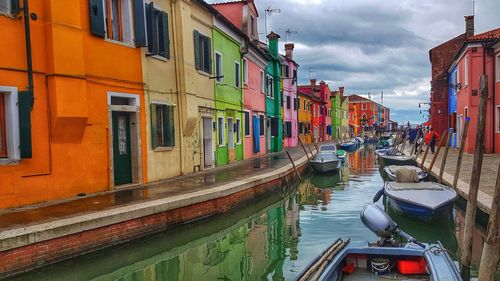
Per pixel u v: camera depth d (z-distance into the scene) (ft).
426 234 33.58
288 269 24.97
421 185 38.42
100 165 33.58
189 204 30.83
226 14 79.82
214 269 25.29
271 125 95.30
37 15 28.86
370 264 20.81
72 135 30.89
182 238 30.32
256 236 32.71
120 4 36.86
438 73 113.39
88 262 23.47
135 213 26.27
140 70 38.29
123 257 25.54
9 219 23.45
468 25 103.60
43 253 21.33
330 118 193.47
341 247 21.58
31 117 28.35
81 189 31.86
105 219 24.36
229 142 63.82
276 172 49.49
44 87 29.25
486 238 15.65
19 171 27.58
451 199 33.65
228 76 62.39
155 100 40.65
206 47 53.21
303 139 135.95
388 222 22.00
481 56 72.64
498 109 71.31
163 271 25.02
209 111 53.93
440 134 108.78
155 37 40.65
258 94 81.92
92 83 32.99
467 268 20.63
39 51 28.96
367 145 188.03
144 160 38.52
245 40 68.80
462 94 83.15
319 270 18.29
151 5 39.34
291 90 117.91
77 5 30.71
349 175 72.64
